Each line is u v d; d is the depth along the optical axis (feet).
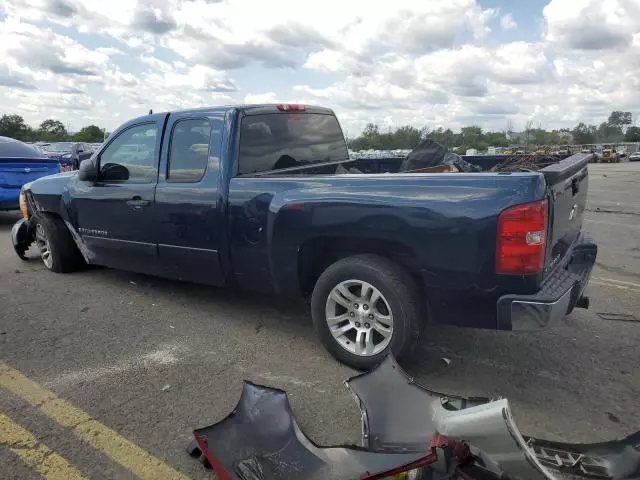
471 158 18.29
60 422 10.16
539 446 8.71
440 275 10.82
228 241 13.92
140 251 16.49
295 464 8.45
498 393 11.39
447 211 10.52
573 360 13.01
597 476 8.04
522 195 9.92
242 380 11.94
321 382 11.85
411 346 11.60
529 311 10.14
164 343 13.99
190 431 9.90
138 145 16.12
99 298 17.69
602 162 196.44
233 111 14.11
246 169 14.15
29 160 32.96
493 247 10.17
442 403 9.20
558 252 11.75
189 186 14.56
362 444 9.30
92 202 17.66
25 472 8.69
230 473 8.22
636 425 10.13
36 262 22.80
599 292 18.66
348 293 12.21
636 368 12.57
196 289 18.60
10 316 15.98
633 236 29.86
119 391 11.39
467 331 14.89
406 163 16.75
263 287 13.88
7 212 41.09
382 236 11.31
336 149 18.39
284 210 12.58
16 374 12.16
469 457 7.45
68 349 13.58
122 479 8.57
